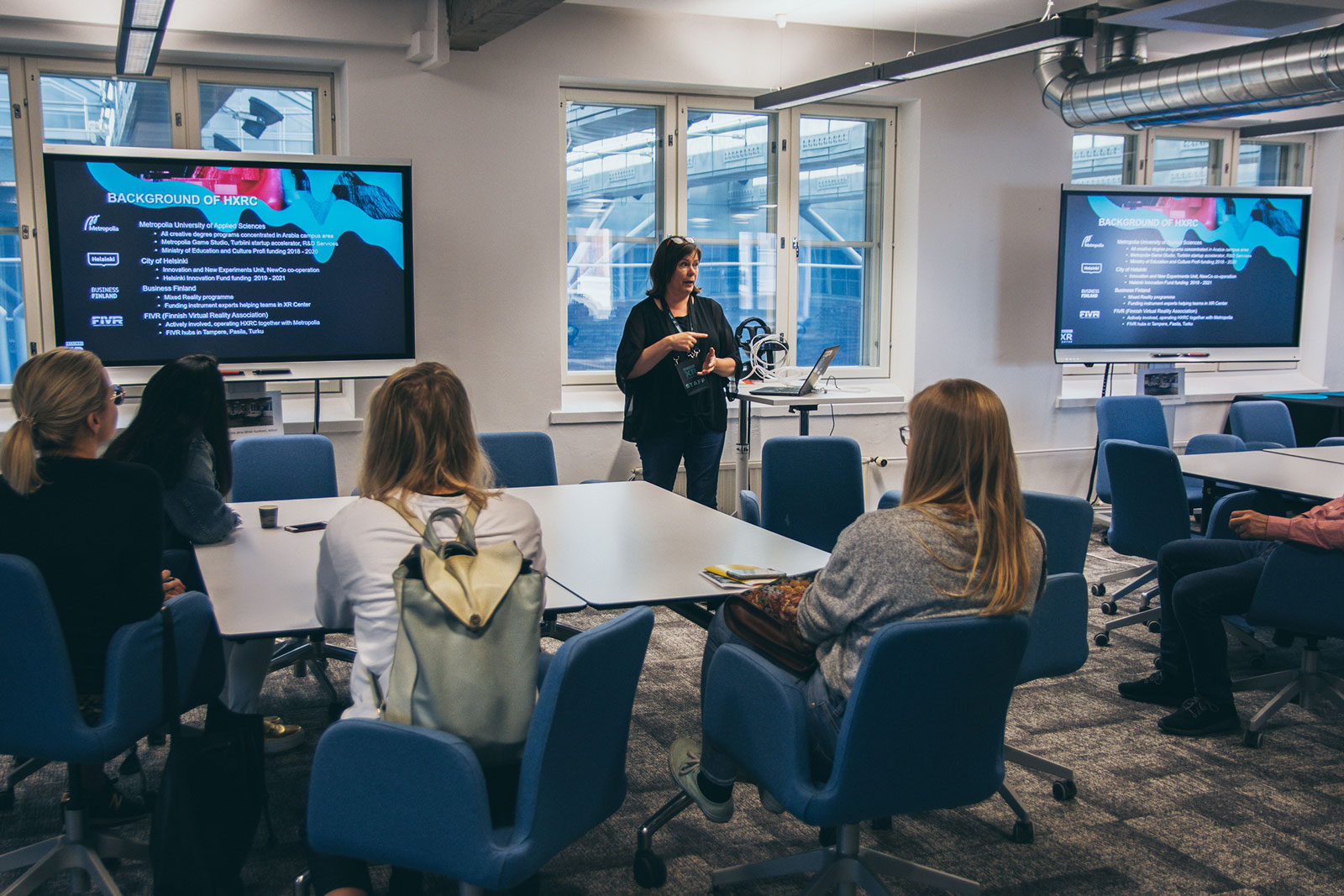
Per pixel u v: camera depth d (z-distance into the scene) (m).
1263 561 3.18
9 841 2.47
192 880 1.97
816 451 3.68
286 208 4.67
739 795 2.84
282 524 3.04
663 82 5.59
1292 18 4.70
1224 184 7.30
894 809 1.86
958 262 6.36
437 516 1.75
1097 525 6.25
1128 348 6.59
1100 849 2.54
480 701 1.64
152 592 2.09
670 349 4.45
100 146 4.47
